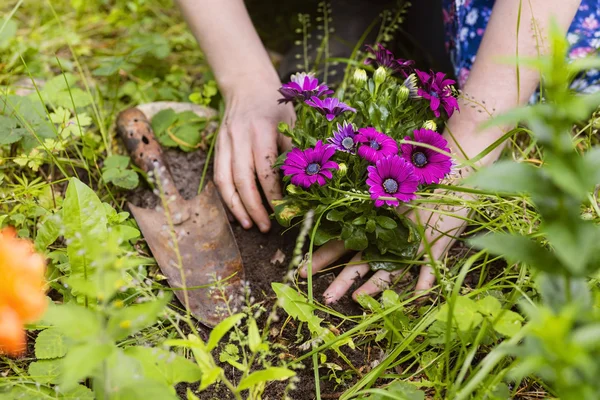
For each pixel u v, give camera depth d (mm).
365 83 1520
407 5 2176
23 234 1572
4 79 2242
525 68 1608
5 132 1761
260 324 1510
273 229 1735
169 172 1880
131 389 972
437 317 1171
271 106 1810
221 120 2002
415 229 1482
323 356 1356
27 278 998
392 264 1548
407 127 1533
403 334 1395
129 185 1784
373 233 1518
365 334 1449
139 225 1650
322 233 1508
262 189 1810
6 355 1391
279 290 1362
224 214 1709
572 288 995
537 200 893
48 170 1936
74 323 896
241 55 1913
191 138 2000
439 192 1600
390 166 1382
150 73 2352
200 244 1666
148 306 922
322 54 2248
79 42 2547
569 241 843
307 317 1342
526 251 933
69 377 834
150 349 1115
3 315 977
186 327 1499
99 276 968
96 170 1938
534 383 1346
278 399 1355
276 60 2436
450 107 1523
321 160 1412
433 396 1324
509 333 1115
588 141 1757
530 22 1599
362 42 2273
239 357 1390
